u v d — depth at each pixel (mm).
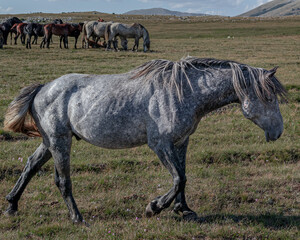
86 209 5129
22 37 32469
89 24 29031
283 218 4906
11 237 4305
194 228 4516
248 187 5879
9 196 4938
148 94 4270
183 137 4289
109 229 4484
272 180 6066
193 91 4262
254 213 5070
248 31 49062
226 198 5504
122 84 4422
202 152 7273
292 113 10180
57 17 86625
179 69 4344
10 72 16812
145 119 4281
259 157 7188
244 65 4344
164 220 4746
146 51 26656
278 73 16469
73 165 6566
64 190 4715
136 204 5262
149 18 88188
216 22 73312
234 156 7242
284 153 7293
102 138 4461
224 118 10016
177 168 4203
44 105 4625
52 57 22531
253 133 8625
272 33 44500
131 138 4410
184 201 4914
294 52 25234
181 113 4168
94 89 4473
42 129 4703
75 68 18141
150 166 6734
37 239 4328
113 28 27156
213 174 6395
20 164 6527
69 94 4559
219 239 4324
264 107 4219
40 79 15352
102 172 6500
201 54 24188
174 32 50438
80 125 4480
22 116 4750
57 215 5027
